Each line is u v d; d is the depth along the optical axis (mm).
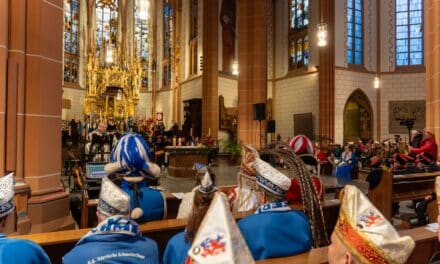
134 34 31828
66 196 5254
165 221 3355
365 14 21547
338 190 5902
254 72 14555
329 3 20406
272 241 2373
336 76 20438
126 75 28984
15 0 4742
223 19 22172
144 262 2029
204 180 2453
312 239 2785
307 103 22297
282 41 24688
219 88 21875
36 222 4727
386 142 17797
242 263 1012
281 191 2535
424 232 3383
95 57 28453
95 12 30469
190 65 25688
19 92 4734
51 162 5098
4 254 1572
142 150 3229
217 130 21312
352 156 12938
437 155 8234
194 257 1032
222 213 1114
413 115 21000
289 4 24094
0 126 4504
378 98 21672
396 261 1299
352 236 1369
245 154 3527
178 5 27734
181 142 16297
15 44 4727
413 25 21125
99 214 2213
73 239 2980
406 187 6801
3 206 1865
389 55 21594
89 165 6098
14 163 4633
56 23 5277
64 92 28141
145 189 3342
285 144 3684
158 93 31578
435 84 8273
